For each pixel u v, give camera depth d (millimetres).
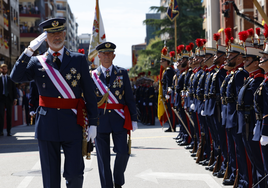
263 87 5031
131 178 6941
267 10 22391
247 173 5949
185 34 49906
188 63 9859
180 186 6367
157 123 19562
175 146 10422
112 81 6000
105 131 5844
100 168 5930
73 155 4492
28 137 13773
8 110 14336
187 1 49969
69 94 4520
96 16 11328
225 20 31938
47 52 4602
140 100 20219
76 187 4555
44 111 4473
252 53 5531
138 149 9984
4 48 36250
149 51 53562
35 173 7531
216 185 6406
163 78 12305
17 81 4484
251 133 5531
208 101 7348
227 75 6621
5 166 8328
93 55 11328
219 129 7031
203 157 8125
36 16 50812
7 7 39188
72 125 4500
